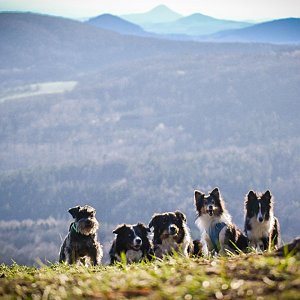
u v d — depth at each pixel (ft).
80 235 41.52
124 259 23.49
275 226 42.37
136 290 17.70
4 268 33.99
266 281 16.46
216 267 19.51
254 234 40.60
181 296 16.15
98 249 42.37
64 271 26.07
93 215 42.24
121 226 39.19
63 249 42.68
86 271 25.22
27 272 26.37
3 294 18.08
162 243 39.37
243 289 16.07
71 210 42.32
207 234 41.11
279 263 18.28
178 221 39.70
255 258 20.18
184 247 39.73
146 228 39.58
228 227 40.37
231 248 40.19
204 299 15.81
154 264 23.59
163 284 18.06
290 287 15.48
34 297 17.63
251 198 40.91
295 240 20.68
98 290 18.03
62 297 17.39
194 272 19.08
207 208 40.60
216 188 41.63
